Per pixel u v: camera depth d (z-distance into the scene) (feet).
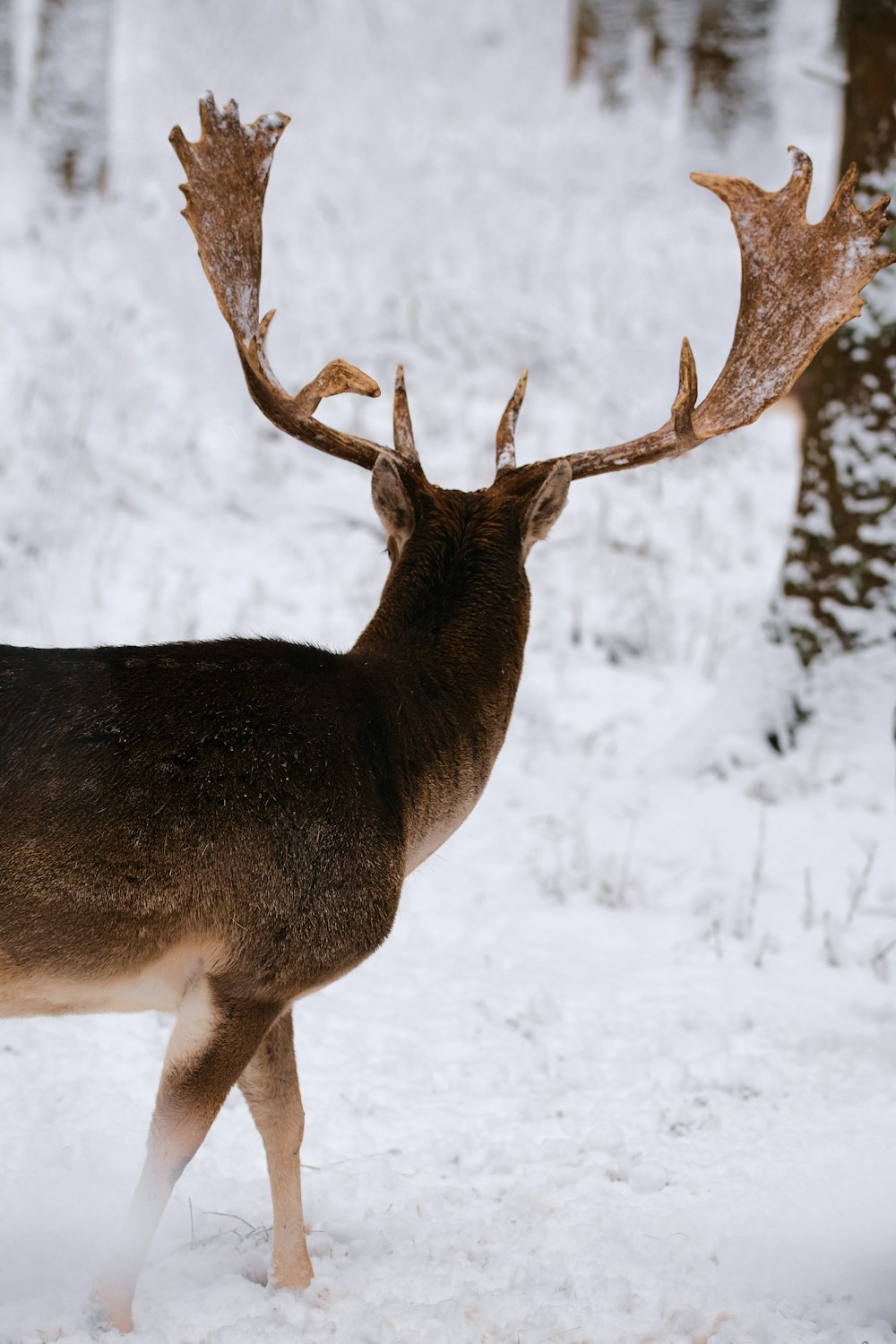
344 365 41.60
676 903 66.69
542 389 126.11
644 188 176.65
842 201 43.45
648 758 80.38
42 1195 40.34
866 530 77.71
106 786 31.60
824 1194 42.57
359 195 160.45
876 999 58.65
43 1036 49.90
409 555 39.88
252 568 94.43
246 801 32.91
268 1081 36.27
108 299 114.42
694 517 111.55
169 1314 35.01
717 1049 53.42
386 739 36.14
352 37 240.73
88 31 125.59
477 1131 47.16
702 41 184.96
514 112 212.02
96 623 82.79
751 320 43.42
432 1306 35.58
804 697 78.43
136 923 31.94
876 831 71.36
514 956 61.31
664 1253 39.14
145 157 144.87
